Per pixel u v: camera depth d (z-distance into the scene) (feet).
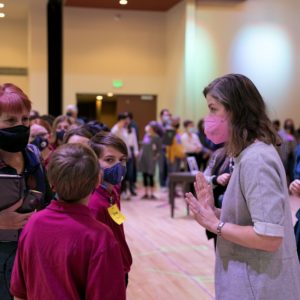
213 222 5.54
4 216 6.30
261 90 38.60
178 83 38.75
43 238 5.01
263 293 5.30
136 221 22.94
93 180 5.10
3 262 6.35
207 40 37.73
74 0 37.32
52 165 5.06
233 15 37.93
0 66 41.09
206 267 15.62
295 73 38.93
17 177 6.30
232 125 5.58
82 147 5.19
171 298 12.84
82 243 4.89
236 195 5.46
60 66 39.55
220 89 5.66
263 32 38.34
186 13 37.09
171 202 23.95
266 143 5.49
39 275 5.02
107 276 4.86
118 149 7.11
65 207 5.07
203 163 31.91
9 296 6.35
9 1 37.19
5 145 6.48
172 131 31.86
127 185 31.60
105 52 40.40
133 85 41.14
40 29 38.50
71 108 22.30
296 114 39.11
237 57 38.19
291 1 38.47
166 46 41.32
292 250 5.49
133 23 40.75
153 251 17.56
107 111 41.19
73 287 4.92
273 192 5.16
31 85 38.91
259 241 5.13
